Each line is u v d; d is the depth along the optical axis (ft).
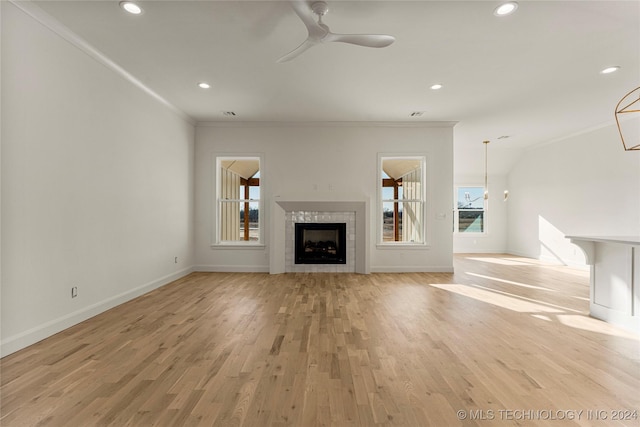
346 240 20.51
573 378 7.32
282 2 8.80
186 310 12.36
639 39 10.62
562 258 24.41
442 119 19.79
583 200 22.45
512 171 30.96
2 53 8.32
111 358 8.20
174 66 12.69
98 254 11.89
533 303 13.52
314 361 8.11
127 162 13.65
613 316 10.94
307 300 13.85
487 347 9.03
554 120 19.88
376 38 8.57
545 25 9.86
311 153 20.59
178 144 18.34
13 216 8.59
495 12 9.20
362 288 16.14
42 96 9.46
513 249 30.91
